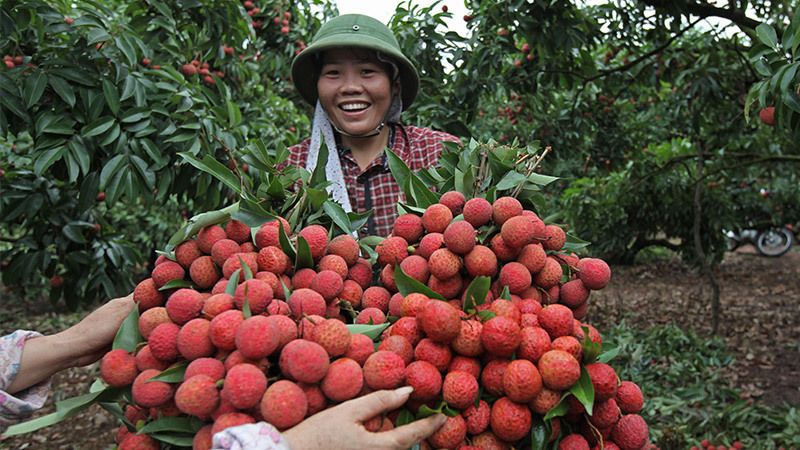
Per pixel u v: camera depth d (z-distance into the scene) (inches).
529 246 47.5
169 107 93.6
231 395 34.9
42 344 51.8
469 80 138.9
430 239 48.3
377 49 69.1
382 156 75.5
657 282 382.3
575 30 140.3
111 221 242.7
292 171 60.8
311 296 44.0
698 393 165.3
